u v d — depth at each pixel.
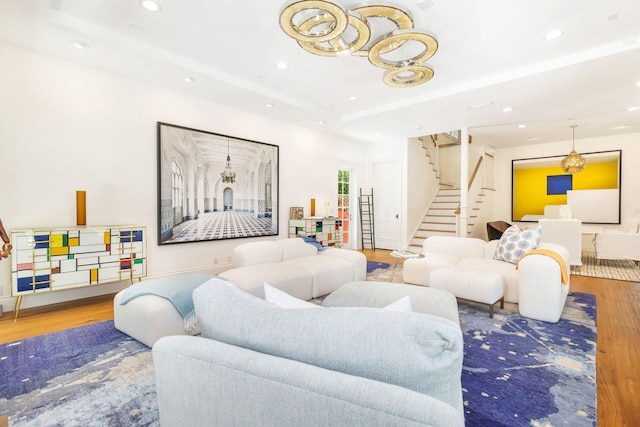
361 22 2.36
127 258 3.40
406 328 0.70
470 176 7.88
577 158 6.36
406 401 0.58
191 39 3.04
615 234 5.56
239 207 4.95
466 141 5.99
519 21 2.70
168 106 4.12
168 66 3.43
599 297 3.71
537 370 2.05
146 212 3.93
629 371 2.04
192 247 4.41
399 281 4.34
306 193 6.12
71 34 2.80
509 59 3.39
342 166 7.15
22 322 2.80
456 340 0.68
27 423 1.52
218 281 1.06
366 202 7.64
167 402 0.86
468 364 2.13
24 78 3.09
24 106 3.10
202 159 4.46
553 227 5.62
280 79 3.98
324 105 4.97
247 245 3.60
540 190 8.02
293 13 2.22
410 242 7.17
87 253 3.13
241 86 3.99
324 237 5.89
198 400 0.79
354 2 2.45
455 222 7.12
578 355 2.25
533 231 3.63
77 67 3.39
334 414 0.61
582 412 1.63
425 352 0.67
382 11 2.41
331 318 0.78
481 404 1.70
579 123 5.80
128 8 2.57
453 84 4.08
